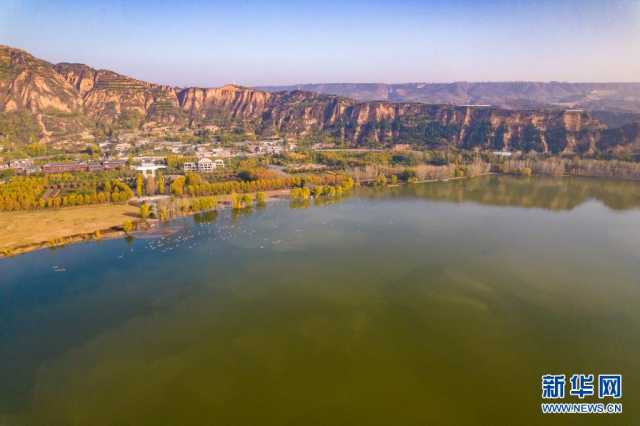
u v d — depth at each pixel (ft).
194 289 379.96
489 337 304.50
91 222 554.46
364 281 394.32
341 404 241.76
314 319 330.13
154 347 296.10
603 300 355.36
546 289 375.04
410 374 266.77
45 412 238.07
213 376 265.95
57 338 306.76
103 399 247.09
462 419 230.48
